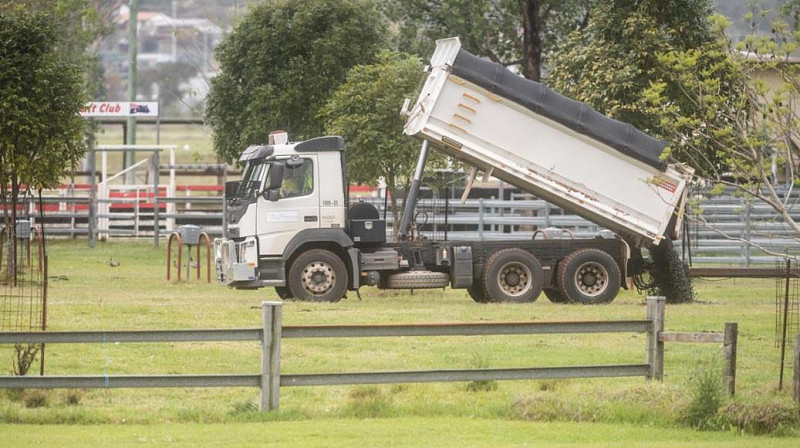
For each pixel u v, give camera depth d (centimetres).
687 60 4612
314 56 10188
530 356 4522
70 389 3606
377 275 6694
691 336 3538
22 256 7594
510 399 3594
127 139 14475
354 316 5703
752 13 4562
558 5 11475
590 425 3325
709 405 3328
